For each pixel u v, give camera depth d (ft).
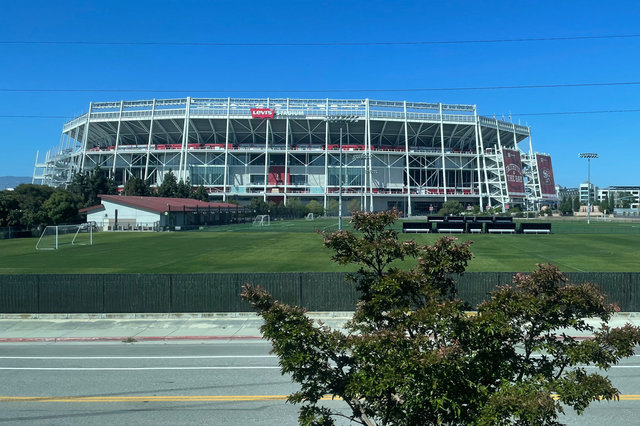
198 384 38.37
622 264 112.88
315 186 442.91
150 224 248.73
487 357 16.10
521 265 110.52
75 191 323.78
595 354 16.16
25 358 48.55
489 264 112.37
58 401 34.32
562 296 16.58
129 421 30.32
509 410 14.24
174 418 30.76
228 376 40.70
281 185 436.35
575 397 15.21
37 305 70.23
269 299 18.13
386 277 17.17
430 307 15.87
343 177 446.19
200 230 243.60
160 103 425.28
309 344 17.07
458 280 68.28
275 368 43.32
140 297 69.97
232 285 69.72
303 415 17.34
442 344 16.43
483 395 15.24
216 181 439.22
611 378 38.32
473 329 15.84
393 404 16.02
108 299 70.08
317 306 69.41
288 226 271.49
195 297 69.87
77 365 45.24
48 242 182.39
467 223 209.05
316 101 422.41
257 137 447.42
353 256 18.04
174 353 50.34
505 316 15.89
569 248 149.59
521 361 17.12
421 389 14.62
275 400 34.14
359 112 422.41
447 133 451.53
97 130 451.94
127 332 61.11
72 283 70.28
